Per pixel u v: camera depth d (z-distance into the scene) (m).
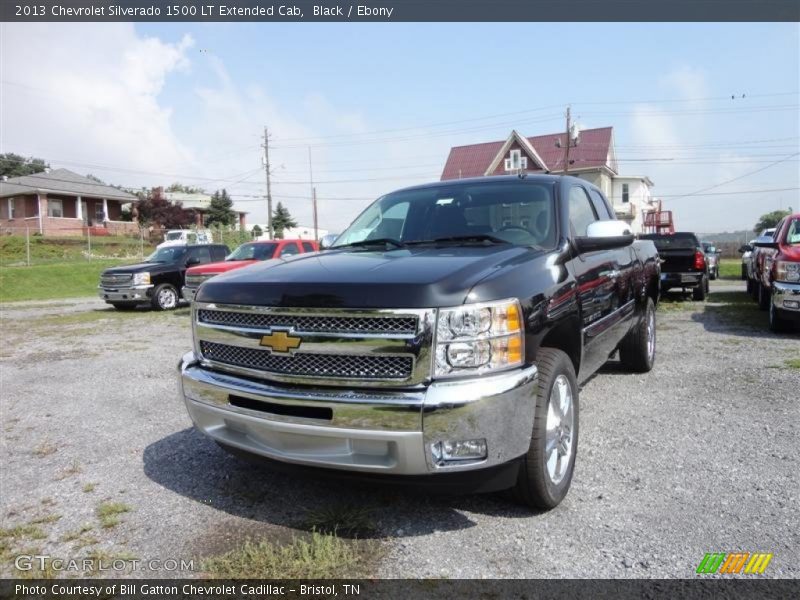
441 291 2.65
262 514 3.20
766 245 8.79
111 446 4.39
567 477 3.27
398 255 3.42
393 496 3.36
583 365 3.76
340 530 2.99
